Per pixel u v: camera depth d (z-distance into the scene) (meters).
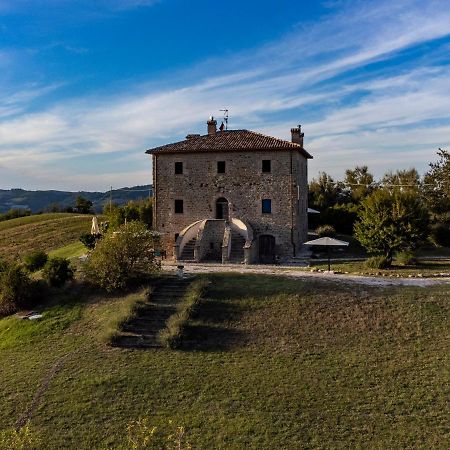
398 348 20.27
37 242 55.34
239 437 15.19
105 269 27.84
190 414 16.45
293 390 17.64
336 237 46.66
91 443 15.14
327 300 24.47
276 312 23.59
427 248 43.66
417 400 16.81
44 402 17.45
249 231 36.88
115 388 18.11
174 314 23.67
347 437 15.12
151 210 49.41
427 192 56.78
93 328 23.70
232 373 18.88
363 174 76.38
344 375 18.52
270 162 37.66
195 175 39.06
